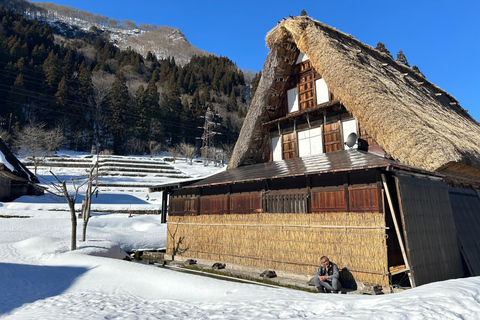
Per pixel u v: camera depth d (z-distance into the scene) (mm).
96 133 72375
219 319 4582
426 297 4250
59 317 5410
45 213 24000
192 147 72250
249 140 13523
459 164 8438
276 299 5586
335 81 10500
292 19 12320
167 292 7352
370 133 9508
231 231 11367
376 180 7945
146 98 77875
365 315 3811
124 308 6059
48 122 66875
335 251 8453
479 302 3904
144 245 17750
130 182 41375
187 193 13680
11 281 8742
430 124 9266
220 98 108250
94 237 17078
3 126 57406
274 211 10234
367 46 14336
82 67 86562
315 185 9320
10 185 28516
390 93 10391
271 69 13086
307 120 12578
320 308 4707
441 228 8461
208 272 11266
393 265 7805
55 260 11352
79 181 40094
